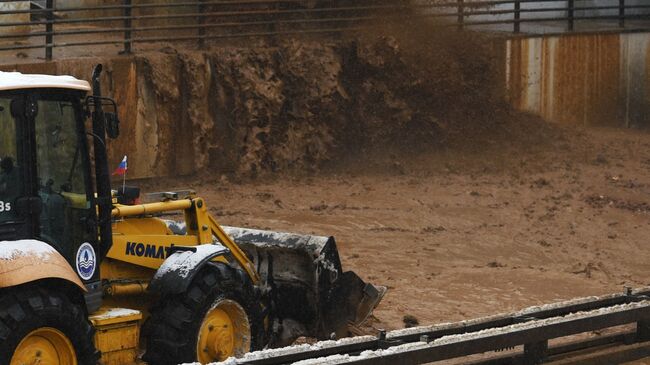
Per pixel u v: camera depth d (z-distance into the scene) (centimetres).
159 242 2247
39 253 1870
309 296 2484
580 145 5853
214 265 2181
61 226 1984
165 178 4984
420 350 2092
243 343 2247
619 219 4475
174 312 2116
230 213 4338
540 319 2442
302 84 5338
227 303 2198
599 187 5006
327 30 5581
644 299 2658
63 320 1886
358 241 3962
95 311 2061
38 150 1941
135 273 2222
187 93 5019
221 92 5122
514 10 6097
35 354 1873
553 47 6172
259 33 5366
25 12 4500
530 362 2394
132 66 4822
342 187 4972
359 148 5562
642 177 5250
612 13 7419
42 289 1878
